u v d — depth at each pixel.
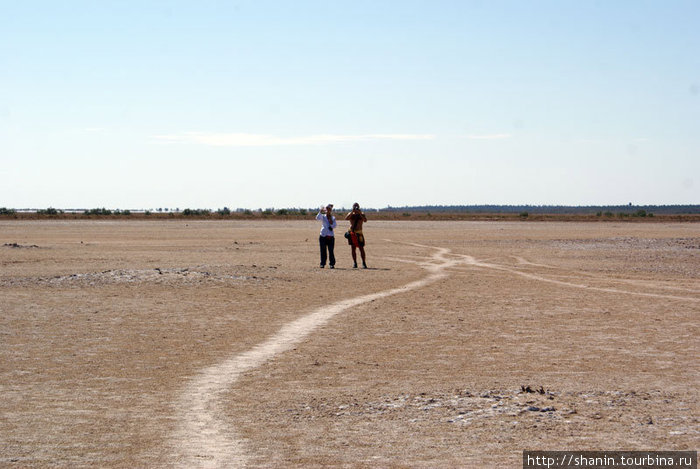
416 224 88.81
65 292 19.56
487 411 8.29
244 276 23.22
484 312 16.48
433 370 10.77
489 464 6.52
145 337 13.49
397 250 39.12
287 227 76.81
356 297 19.02
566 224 90.31
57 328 14.39
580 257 34.00
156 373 10.66
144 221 99.44
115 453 7.04
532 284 22.25
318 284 21.91
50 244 44.34
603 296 19.30
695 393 9.16
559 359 11.52
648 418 7.92
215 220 106.00
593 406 8.47
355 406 8.69
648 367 10.88
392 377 10.32
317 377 10.34
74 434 7.69
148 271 23.27
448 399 8.93
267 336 13.61
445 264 29.95
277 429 7.77
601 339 13.22
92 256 34.12
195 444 7.29
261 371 10.75
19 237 53.81
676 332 13.90
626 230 68.88
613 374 10.40
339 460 6.71
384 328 14.45
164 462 6.75
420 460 6.67
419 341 13.09
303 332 14.01
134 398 9.21
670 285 22.09
